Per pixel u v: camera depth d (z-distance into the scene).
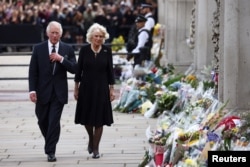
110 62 21.69
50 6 57.31
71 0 60.88
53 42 21.55
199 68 28.73
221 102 19.61
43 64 21.42
